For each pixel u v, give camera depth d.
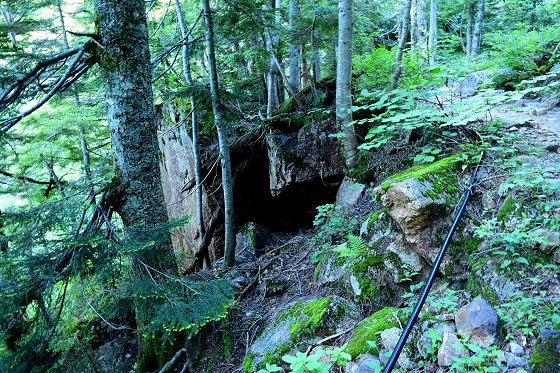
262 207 7.28
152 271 4.21
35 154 9.62
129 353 5.30
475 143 4.17
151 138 4.36
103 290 4.15
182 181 8.23
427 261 3.37
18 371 3.67
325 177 6.09
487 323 2.46
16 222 3.75
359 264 3.77
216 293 3.98
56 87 3.67
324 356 3.06
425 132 4.72
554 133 4.14
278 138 6.36
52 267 3.60
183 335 4.53
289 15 7.68
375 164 5.35
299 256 5.49
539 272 2.67
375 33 9.36
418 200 3.36
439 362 2.42
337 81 5.50
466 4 15.59
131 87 4.14
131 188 4.26
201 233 7.21
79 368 4.50
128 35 4.05
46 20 11.51
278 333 3.75
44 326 3.72
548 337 2.23
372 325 2.98
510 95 3.72
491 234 2.96
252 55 7.04
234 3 5.62
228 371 3.91
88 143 11.49
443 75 4.38
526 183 3.04
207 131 7.61
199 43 6.95
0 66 3.65
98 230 3.90
